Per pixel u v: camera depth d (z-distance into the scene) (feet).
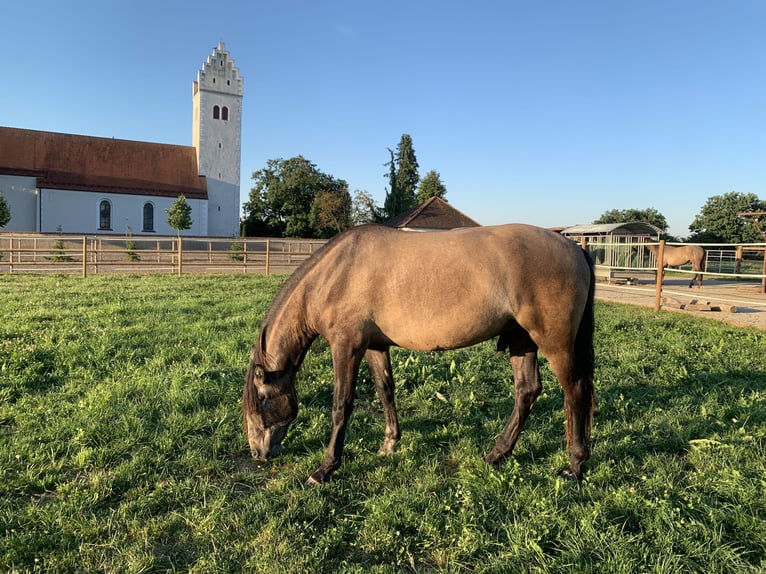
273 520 9.04
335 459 10.93
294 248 118.93
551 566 7.79
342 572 7.78
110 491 10.08
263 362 11.18
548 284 10.34
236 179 159.94
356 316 10.84
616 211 214.48
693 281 61.36
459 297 10.30
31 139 136.36
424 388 16.49
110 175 139.74
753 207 165.07
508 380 17.44
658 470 10.93
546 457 11.94
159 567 8.05
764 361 19.63
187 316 27.91
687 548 8.16
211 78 153.79
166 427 13.07
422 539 8.68
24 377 16.31
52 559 8.05
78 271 61.41
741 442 12.12
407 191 153.79
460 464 11.42
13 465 11.03
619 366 19.07
